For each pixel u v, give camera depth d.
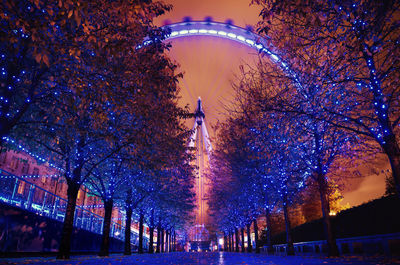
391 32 7.91
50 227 16.47
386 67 8.28
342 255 12.87
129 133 11.27
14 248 13.23
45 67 8.38
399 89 8.40
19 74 9.16
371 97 9.60
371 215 13.20
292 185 19.11
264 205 23.05
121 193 22.62
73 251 19.95
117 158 13.08
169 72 11.32
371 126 10.18
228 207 34.44
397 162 7.86
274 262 10.57
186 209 32.97
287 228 17.97
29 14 6.75
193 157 19.50
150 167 12.61
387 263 6.85
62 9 5.95
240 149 20.70
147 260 13.70
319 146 13.24
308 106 11.14
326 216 12.97
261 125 14.48
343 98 10.58
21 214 13.71
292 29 8.93
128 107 9.55
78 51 6.40
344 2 6.79
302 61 10.46
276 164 17.36
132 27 8.84
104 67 8.90
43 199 16.77
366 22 7.40
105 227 18.64
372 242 12.42
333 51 8.87
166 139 13.83
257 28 7.12
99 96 8.44
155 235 70.56
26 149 14.76
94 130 10.98
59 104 9.97
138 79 9.41
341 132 12.20
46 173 35.81
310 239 21.25
